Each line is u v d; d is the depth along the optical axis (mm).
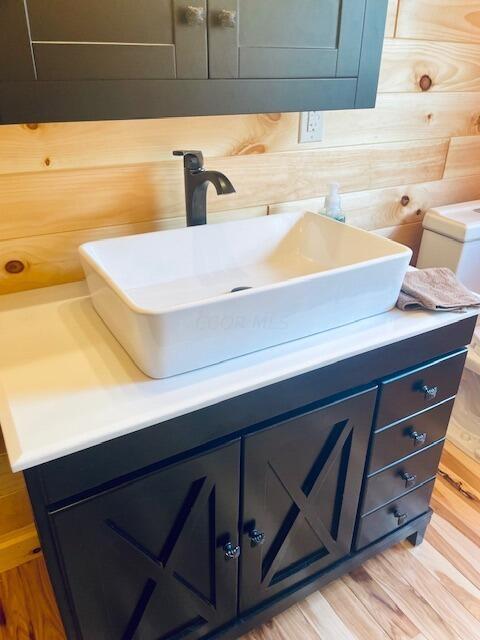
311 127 1345
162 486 847
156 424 771
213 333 822
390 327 1005
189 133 1177
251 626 1183
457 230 1563
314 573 1253
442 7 1388
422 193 1684
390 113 1467
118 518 829
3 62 712
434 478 1366
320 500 1129
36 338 945
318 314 938
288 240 1272
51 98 762
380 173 1550
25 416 748
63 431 720
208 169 1239
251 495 988
